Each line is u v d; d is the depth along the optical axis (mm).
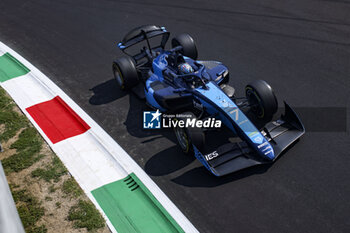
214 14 11766
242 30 10625
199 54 9594
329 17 10906
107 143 6609
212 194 5387
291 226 4824
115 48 10336
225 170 5457
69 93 8359
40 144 6586
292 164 5820
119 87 8469
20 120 7301
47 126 7102
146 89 7348
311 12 11312
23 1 14336
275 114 7059
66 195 5465
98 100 8047
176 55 6922
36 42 11070
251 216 5004
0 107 7781
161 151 6367
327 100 7445
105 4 13375
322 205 5098
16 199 5465
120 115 7457
